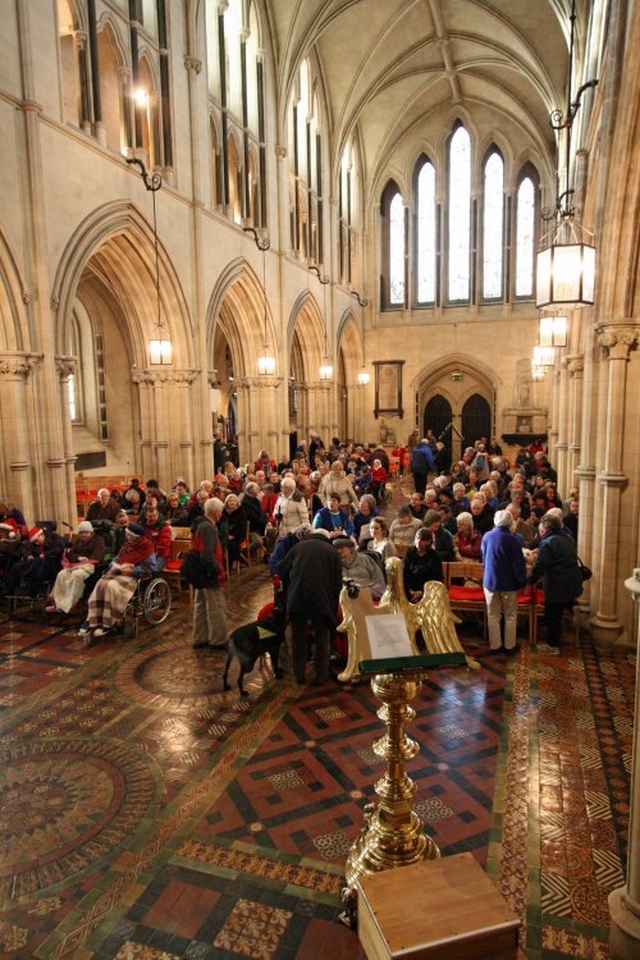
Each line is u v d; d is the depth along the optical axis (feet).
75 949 11.42
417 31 73.77
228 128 56.24
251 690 21.74
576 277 24.00
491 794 15.81
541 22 65.57
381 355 99.50
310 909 12.23
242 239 58.39
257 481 47.01
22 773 16.87
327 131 81.05
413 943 8.75
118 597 26.32
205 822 14.80
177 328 49.44
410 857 11.86
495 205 92.63
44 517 35.17
